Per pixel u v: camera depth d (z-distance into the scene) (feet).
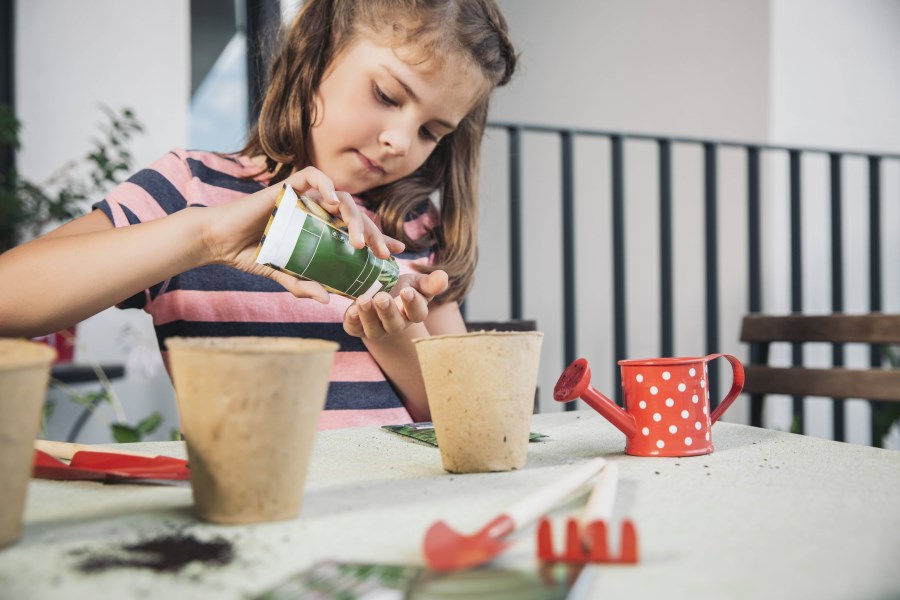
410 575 1.25
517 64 4.60
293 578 1.24
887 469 2.09
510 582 1.22
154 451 2.41
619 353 7.36
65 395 8.56
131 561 1.34
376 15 3.52
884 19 11.59
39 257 3.03
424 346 2.12
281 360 1.55
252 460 1.55
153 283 3.07
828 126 11.28
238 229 2.93
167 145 9.29
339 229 2.63
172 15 9.29
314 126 3.82
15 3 8.61
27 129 8.71
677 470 2.10
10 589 1.21
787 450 2.39
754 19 10.91
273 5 4.61
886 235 11.57
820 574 1.26
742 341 5.34
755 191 8.07
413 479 2.01
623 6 12.50
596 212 12.81
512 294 6.85
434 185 4.51
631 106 12.48
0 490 1.39
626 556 1.32
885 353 9.31
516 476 2.04
